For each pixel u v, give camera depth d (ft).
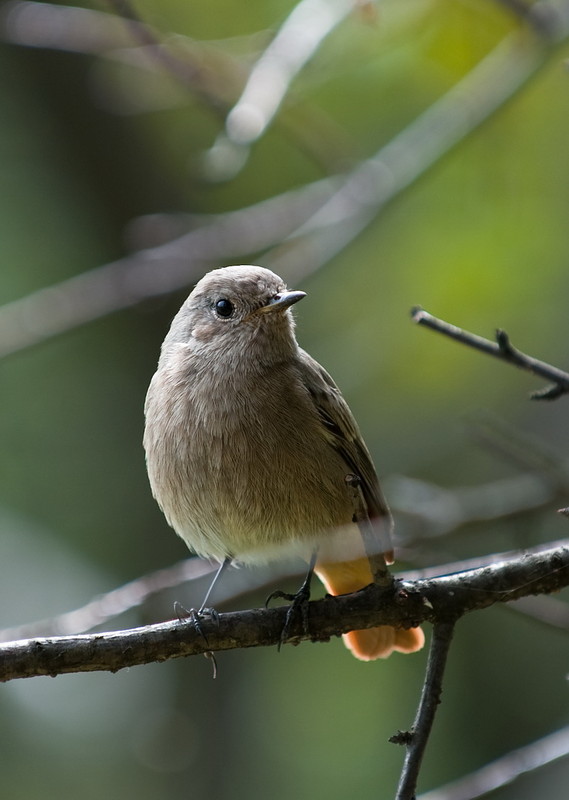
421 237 42.39
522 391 45.06
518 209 41.39
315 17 33.45
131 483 47.70
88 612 30.55
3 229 49.85
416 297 42.04
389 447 45.19
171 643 22.45
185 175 52.47
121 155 51.98
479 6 37.76
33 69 51.19
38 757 42.16
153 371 49.80
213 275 28.60
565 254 41.96
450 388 44.21
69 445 47.16
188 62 36.37
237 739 44.68
